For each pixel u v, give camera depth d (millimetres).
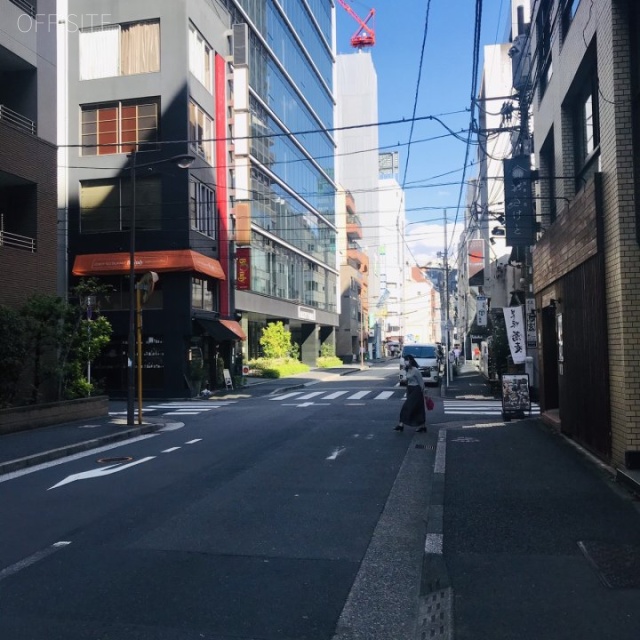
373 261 101688
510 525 6715
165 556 6070
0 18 17250
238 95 33312
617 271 8750
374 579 5469
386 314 99688
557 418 13711
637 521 6719
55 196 19281
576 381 11195
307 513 7645
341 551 6223
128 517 7539
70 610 4789
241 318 39719
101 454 12695
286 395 27969
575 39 11461
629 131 8672
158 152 28016
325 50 59438
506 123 29062
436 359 31438
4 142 17203
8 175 17531
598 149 10641
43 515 7730
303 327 55938
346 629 4484
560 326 12508
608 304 9250
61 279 28359
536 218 16703
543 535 6348
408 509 7840
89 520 7434
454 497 7969
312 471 10234
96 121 28766
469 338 58969
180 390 27609
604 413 9398
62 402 17094
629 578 5168
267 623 4566
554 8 13703
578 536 6277
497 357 25438
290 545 6418
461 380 35531
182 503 8195
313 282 54312
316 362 55531
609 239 9141
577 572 5344
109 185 28609
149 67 28375
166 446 13492
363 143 94688
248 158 34312
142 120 28406
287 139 45688
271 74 41844
